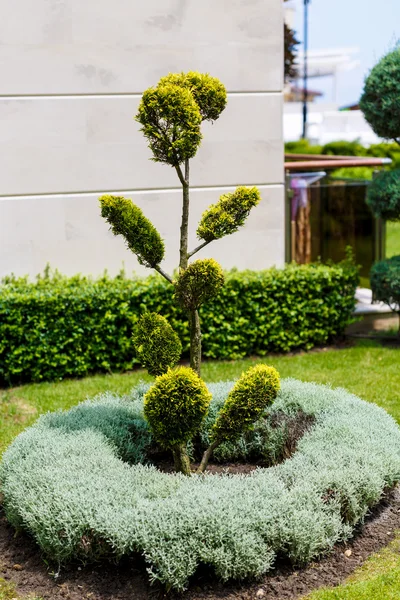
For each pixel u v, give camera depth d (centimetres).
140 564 404
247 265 848
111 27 763
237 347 791
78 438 481
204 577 397
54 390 702
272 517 399
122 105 777
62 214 775
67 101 760
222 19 797
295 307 808
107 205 457
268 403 454
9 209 759
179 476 443
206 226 461
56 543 397
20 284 747
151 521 389
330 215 954
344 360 781
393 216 831
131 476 437
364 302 945
